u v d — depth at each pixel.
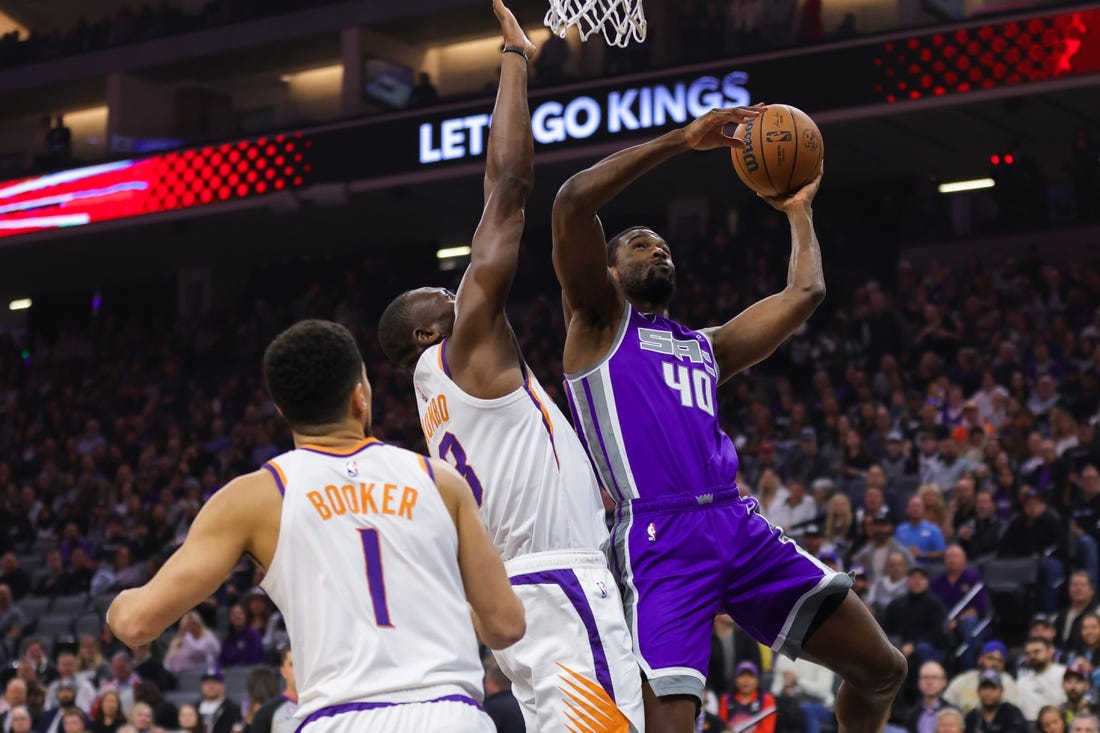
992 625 11.33
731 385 18.50
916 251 21.89
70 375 26.98
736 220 24.69
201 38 27.36
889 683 4.29
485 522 3.88
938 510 12.80
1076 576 10.87
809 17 20.12
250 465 20.28
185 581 3.03
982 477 13.47
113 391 25.52
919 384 17.23
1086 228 20.47
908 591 11.21
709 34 20.72
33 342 29.84
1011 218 21.19
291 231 26.28
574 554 3.88
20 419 25.53
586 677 3.78
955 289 19.30
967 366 16.62
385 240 27.06
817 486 13.83
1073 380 15.92
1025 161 21.17
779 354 19.81
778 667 10.31
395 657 3.04
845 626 4.18
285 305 27.22
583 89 21.42
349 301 24.89
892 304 19.81
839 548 12.57
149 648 14.07
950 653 10.79
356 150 23.11
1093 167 20.47
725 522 4.09
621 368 4.12
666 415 4.11
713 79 20.50
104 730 12.39
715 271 21.72
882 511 12.69
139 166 24.88
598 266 4.06
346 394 3.25
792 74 20.09
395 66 25.27
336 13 26.03
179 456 21.80
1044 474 13.41
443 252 27.25
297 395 3.21
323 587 3.06
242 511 3.10
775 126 4.48
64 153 25.70
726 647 10.59
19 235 25.95
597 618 3.82
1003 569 11.94
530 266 25.25
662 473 4.08
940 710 9.48
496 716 8.40
